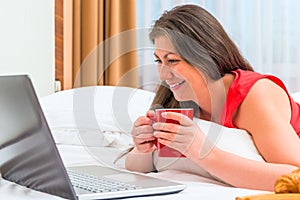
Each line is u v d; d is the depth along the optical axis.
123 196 1.06
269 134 1.33
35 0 2.61
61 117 2.27
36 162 1.06
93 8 3.05
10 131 1.09
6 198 1.09
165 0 3.22
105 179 1.22
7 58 2.49
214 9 3.29
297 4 3.34
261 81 1.44
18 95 0.98
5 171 1.29
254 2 3.30
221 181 1.32
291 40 3.38
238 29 3.30
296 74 3.37
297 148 1.32
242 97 1.40
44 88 2.66
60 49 2.81
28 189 1.19
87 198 1.02
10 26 2.50
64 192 1.02
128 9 3.15
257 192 1.13
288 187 0.86
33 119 0.97
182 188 1.13
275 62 3.38
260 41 3.33
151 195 1.09
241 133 1.38
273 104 1.41
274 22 3.38
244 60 1.56
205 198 1.06
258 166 1.24
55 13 2.78
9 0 2.49
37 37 2.62
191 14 1.45
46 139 0.96
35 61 2.62
